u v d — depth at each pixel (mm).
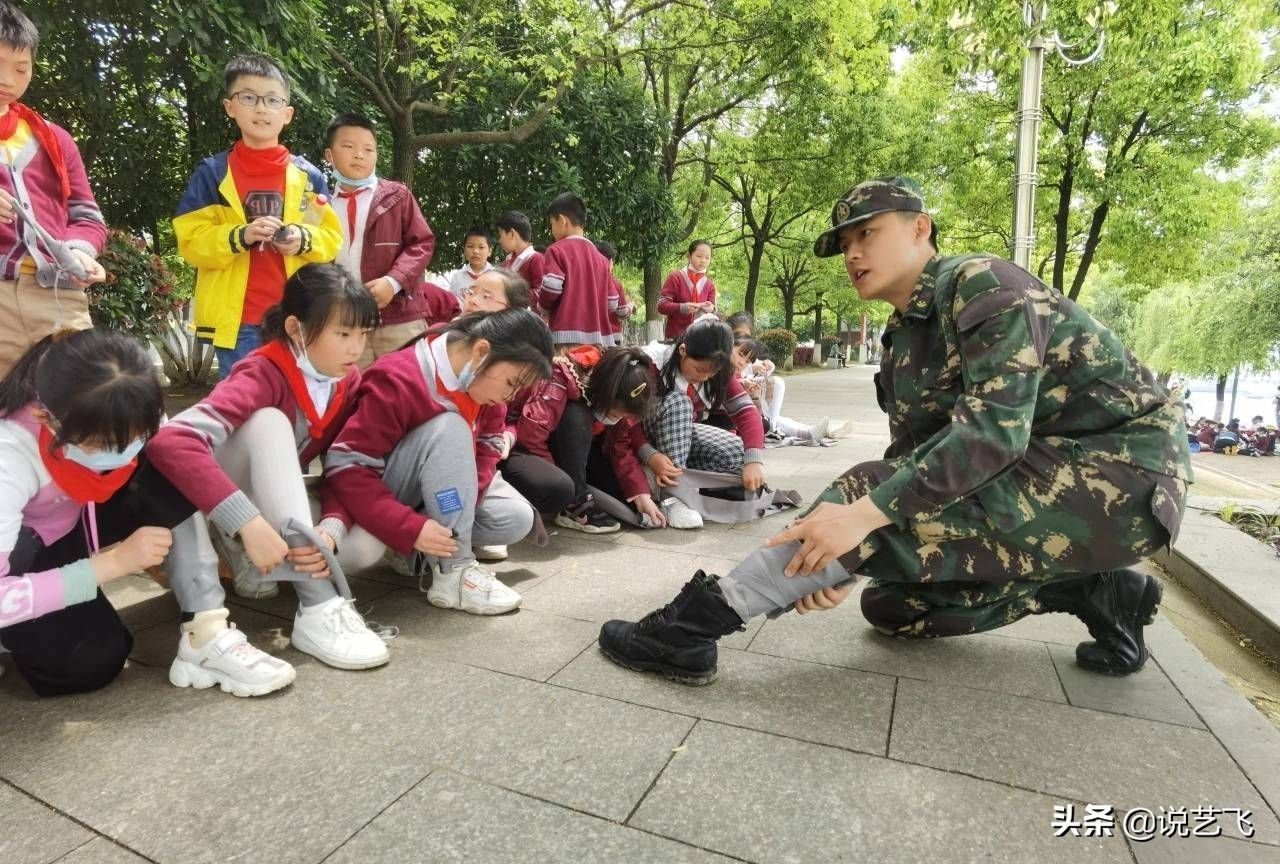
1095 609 2062
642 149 10609
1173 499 1764
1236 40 10062
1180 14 7238
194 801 1468
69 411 1514
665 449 3705
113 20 5477
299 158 3252
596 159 10328
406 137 8219
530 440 3271
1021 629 2447
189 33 5238
